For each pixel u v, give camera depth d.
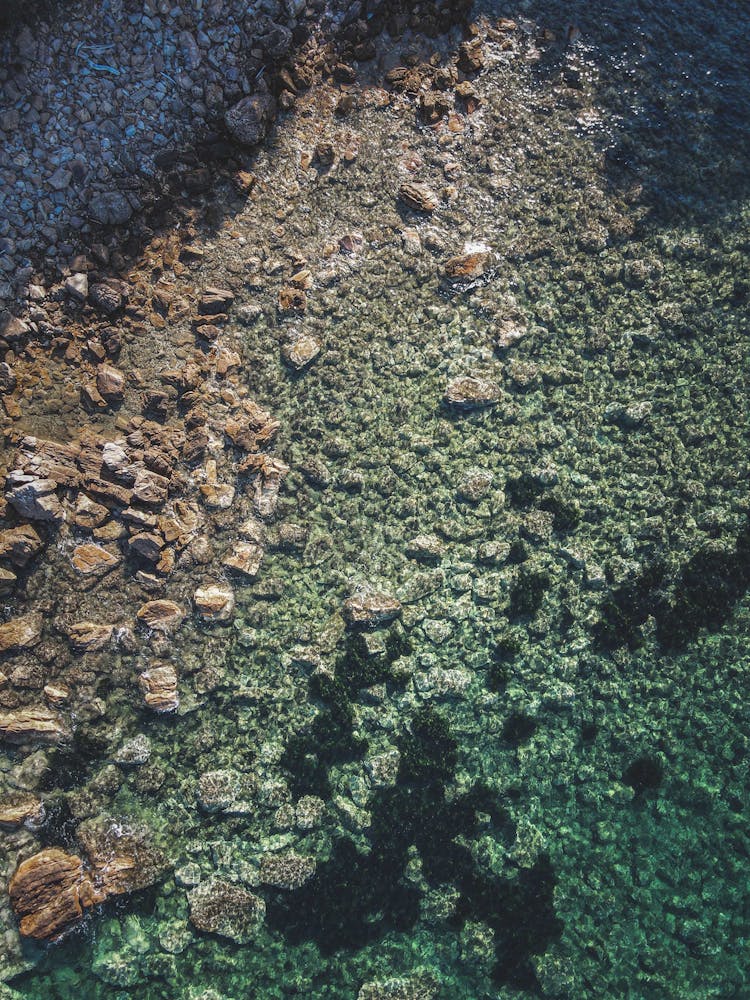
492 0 24.45
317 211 23.19
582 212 23.70
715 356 23.02
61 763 19.69
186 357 21.77
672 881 20.62
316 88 23.48
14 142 20.94
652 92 24.53
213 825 20.00
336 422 22.06
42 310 20.94
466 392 22.30
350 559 21.48
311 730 20.56
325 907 19.91
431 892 20.20
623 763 21.11
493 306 23.05
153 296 21.83
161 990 19.28
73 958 19.06
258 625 20.94
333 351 22.47
